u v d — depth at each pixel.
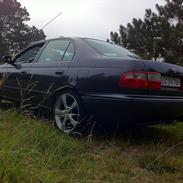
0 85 4.27
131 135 4.66
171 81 4.14
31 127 3.61
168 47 20.22
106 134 4.58
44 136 3.55
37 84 5.00
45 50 5.33
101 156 3.65
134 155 3.84
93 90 4.14
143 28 23.86
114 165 3.38
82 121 4.27
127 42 23.59
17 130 3.29
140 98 3.85
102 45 4.80
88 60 4.38
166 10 23.05
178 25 20.50
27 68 5.39
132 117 3.93
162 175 3.30
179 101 4.11
